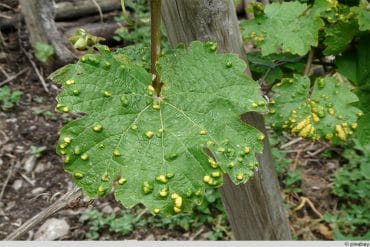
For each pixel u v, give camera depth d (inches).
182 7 21.6
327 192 54.3
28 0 60.4
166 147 17.3
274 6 23.9
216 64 18.4
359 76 24.0
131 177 17.0
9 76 65.6
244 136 17.6
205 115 17.8
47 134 58.9
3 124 59.7
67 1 68.8
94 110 17.5
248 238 31.2
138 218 50.7
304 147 59.7
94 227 49.8
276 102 22.3
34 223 19.2
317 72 29.1
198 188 16.8
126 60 18.5
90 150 17.2
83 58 17.8
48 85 65.1
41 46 63.2
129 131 17.5
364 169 53.1
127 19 20.1
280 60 26.0
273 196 29.3
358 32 23.5
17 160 56.1
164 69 18.4
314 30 23.0
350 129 21.5
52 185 53.8
